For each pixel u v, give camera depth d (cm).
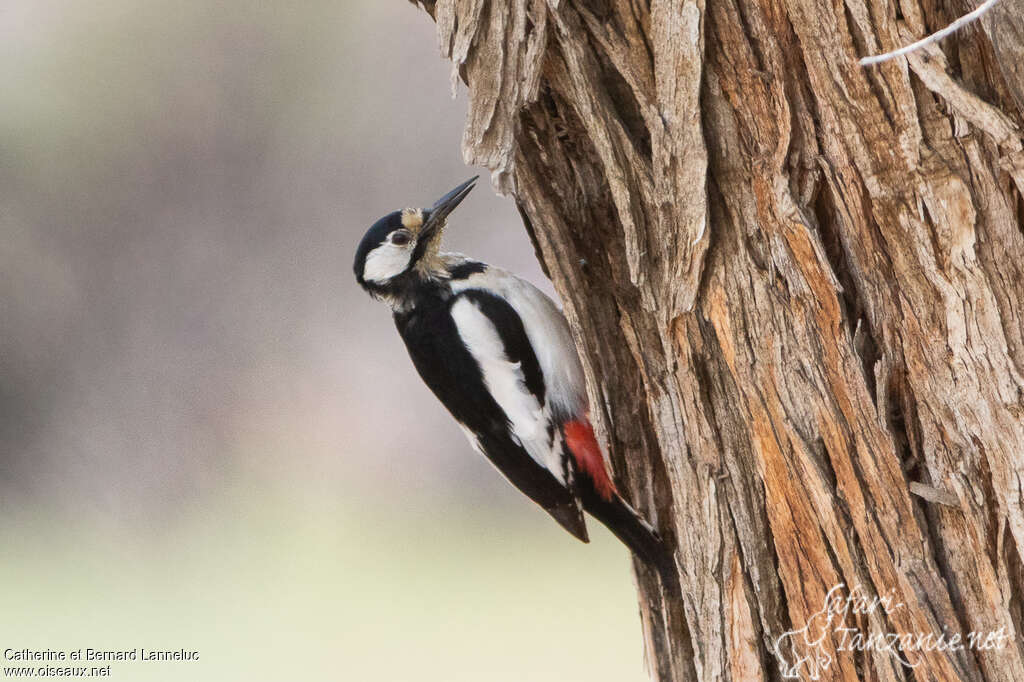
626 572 2053
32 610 1970
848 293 648
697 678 805
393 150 2909
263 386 2828
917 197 616
